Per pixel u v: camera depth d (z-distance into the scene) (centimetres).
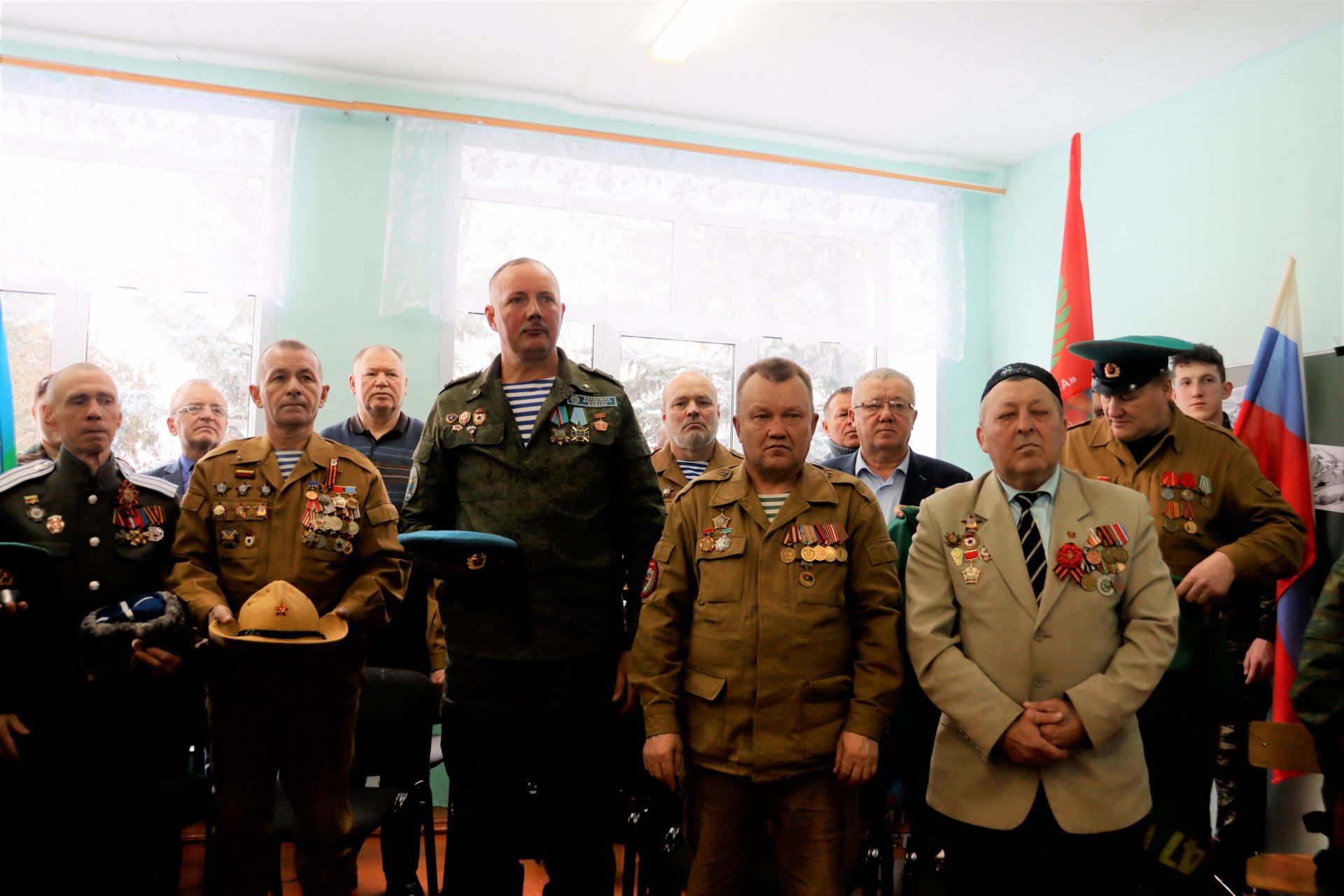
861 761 179
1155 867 192
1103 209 458
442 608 213
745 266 474
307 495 228
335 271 415
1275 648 304
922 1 355
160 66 399
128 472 235
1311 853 296
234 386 409
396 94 425
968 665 181
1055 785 174
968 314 513
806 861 181
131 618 202
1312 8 351
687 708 193
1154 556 186
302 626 203
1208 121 408
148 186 397
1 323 348
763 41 387
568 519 208
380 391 347
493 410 214
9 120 379
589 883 200
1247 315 387
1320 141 362
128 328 397
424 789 261
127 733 222
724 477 204
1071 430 266
